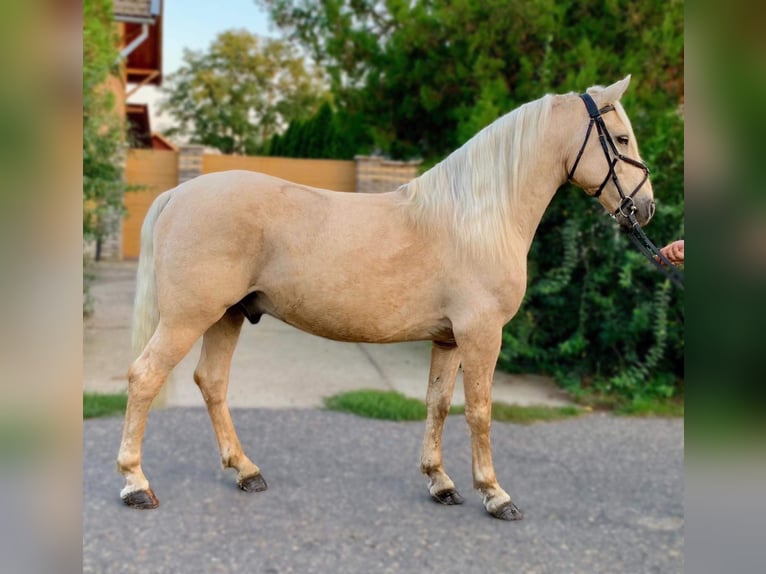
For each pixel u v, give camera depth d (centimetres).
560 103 273
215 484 302
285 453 345
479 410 273
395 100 670
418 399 446
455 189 268
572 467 344
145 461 326
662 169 471
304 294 260
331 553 244
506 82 563
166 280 254
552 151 270
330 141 1196
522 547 255
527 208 271
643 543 261
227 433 296
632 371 486
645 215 265
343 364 539
